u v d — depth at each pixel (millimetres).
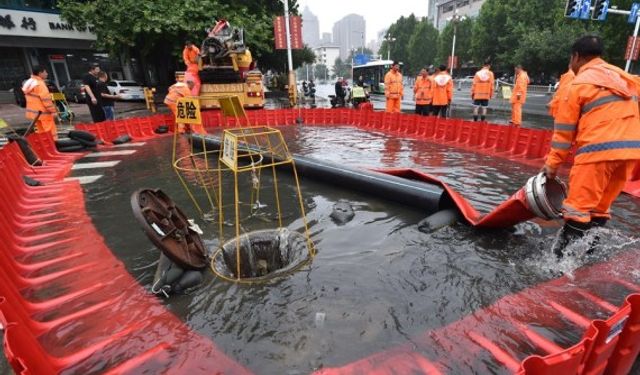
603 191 3146
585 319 2623
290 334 2529
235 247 3793
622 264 3305
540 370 1603
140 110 18188
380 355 2326
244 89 12852
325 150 8359
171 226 3223
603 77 2961
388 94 12508
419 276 3191
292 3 26281
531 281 3082
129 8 16328
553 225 4102
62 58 27438
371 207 4828
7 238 3812
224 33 12438
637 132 2908
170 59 22719
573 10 16094
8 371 2283
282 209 4824
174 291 3039
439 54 51531
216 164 7316
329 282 3125
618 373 2129
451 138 9141
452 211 4355
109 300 2977
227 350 2404
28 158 7117
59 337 2572
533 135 7316
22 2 23453
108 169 7062
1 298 2207
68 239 4090
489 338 2461
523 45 30406
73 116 16219
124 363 2322
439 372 2188
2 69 24906
